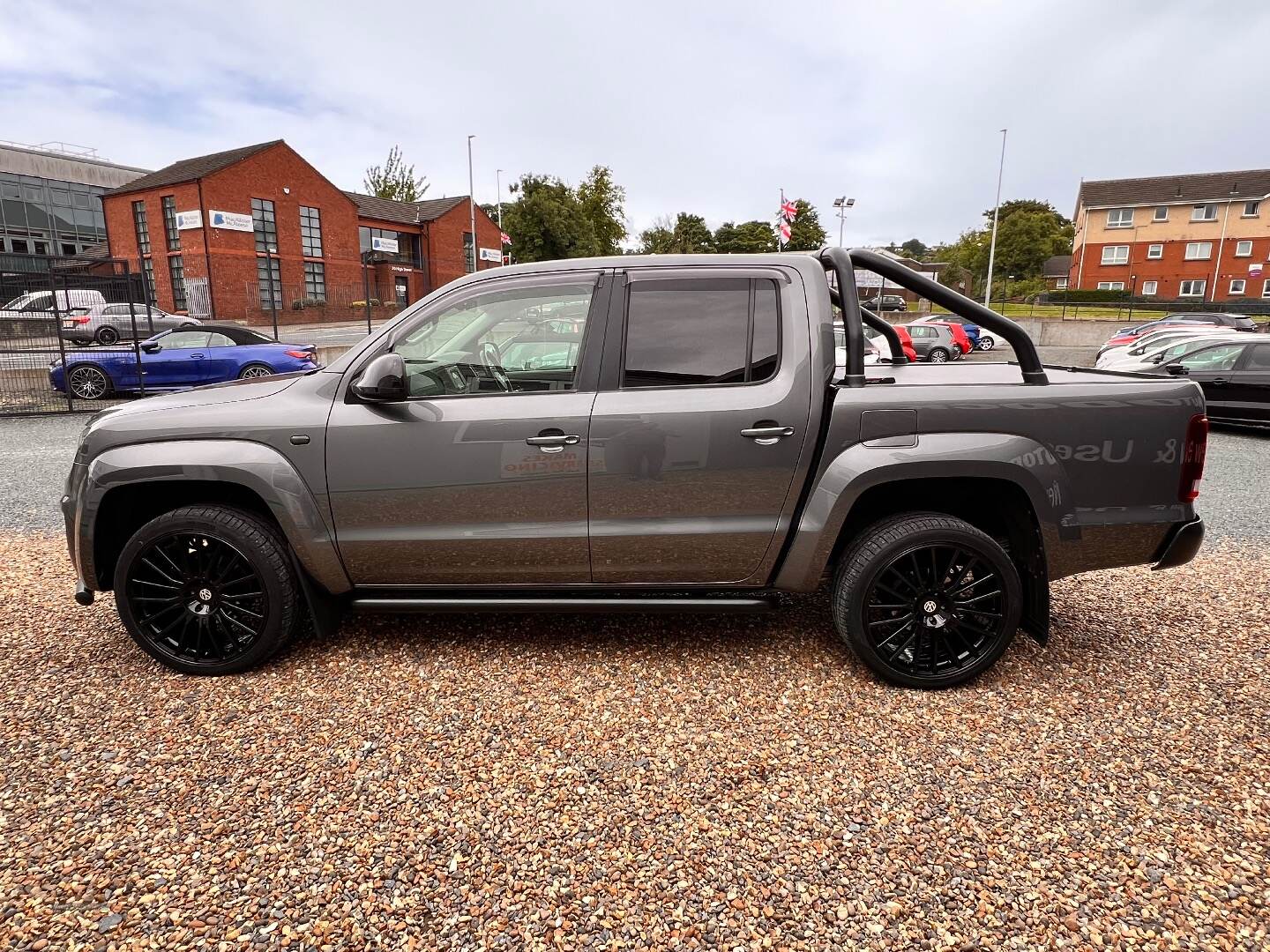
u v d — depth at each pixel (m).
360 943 1.82
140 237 37.12
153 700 2.97
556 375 3.04
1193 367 10.82
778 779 2.46
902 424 2.89
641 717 2.85
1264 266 46.50
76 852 2.12
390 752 2.62
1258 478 7.46
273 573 3.07
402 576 3.18
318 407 3.04
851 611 2.99
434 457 3.00
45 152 48.00
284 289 38.00
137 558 3.07
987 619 3.02
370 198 48.25
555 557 3.10
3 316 12.73
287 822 2.26
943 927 1.87
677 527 3.04
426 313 3.10
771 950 1.81
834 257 3.08
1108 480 2.91
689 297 3.03
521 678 3.14
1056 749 2.63
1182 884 2.00
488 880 2.03
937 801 2.35
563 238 48.19
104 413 3.26
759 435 2.94
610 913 1.92
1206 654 3.37
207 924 1.88
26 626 3.70
